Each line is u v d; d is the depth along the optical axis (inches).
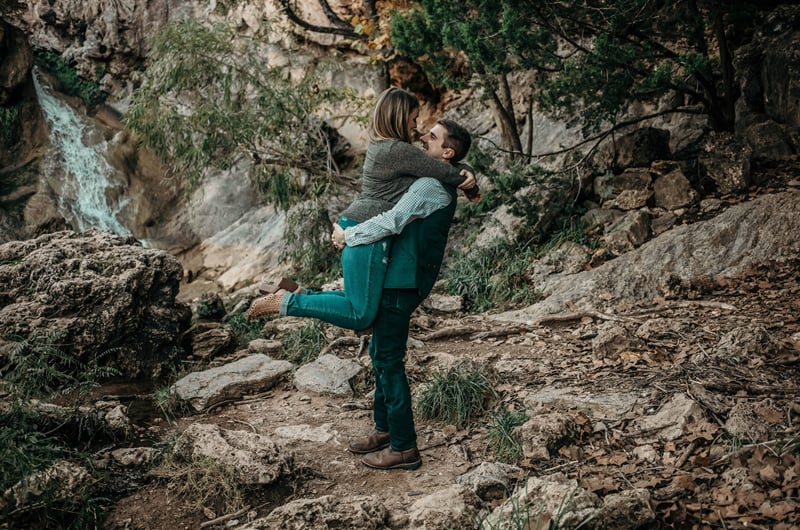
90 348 220.5
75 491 146.0
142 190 568.1
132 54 636.1
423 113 534.6
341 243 151.1
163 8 632.4
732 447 151.7
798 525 124.6
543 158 388.8
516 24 296.7
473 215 382.0
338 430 189.3
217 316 337.1
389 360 158.9
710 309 257.0
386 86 527.5
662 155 363.9
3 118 558.3
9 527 134.4
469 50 318.0
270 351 256.2
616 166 361.4
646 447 161.0
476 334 266.7
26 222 534.6
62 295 222.1
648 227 327.6
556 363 224.1
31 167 565.6
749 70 378.6
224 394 212.5
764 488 138.3
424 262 152.4
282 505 149.8
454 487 147.0
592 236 336.5
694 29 316.8
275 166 407.2
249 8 560.7
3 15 611.8
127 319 227.8
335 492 157.6
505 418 175.3
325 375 222.2
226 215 543.2
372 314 149.8
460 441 180.7
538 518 129.0
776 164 345.1
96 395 208.2
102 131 596.1
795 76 349.7
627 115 397.4
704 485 142.6
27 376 190.9
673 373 197.9
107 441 177.9
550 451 164.4
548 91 337.4
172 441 174.6
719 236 295.1
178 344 249.9
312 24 526.9
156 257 247.6
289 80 427.5
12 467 141.6
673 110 359.6
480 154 352.5
